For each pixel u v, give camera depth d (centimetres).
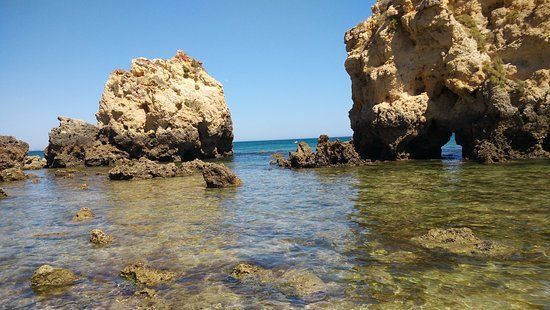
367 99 4256
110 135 5325
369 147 4216
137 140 5181
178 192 2317
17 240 1304
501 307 714
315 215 1527
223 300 788
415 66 3844
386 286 823
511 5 3706
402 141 3797
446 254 994
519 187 1878
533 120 3184
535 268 883
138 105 5450
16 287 888
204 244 1179
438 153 4022
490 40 3716
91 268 997
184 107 5622
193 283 877
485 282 821
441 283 826
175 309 755
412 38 3869
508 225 1228
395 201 1712
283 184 2541
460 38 3553
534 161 2964
